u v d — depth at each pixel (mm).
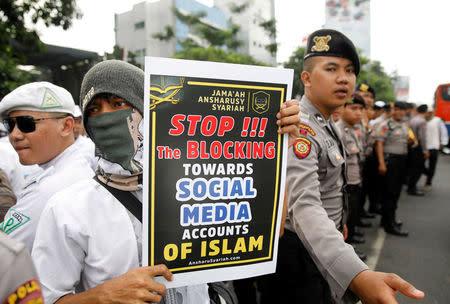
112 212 880
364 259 3855
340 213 1582
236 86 895
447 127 16969
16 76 4949
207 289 1052
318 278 1474
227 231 914
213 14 47312
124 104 932
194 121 862
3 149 2129
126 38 43531
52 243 849
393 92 62812
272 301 1554
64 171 1340
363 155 4816
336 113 4258
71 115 1484
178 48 41656
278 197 973
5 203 1535
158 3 41594
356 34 45594
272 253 971
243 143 919
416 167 7473
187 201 869
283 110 945
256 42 54219
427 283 3266
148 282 772
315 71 1504
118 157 904
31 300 528
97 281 857
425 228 5039
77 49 19188
